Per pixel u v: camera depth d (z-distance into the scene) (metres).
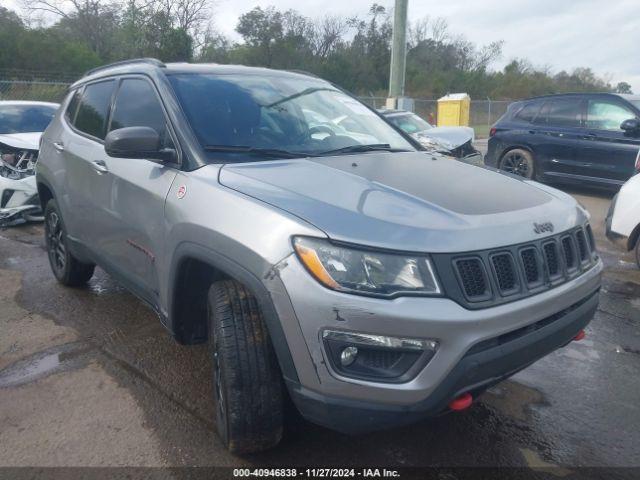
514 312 2.37
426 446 2.98
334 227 2.31
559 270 2.69
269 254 2.36
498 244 2.43
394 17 13.19
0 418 3.19
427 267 2.26
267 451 2.89
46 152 4.98
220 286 2.74
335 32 45.03
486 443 3.01
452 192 2.80
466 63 54.34
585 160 9.58
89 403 3.34
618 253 6.64
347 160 3.24
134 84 3.86
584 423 3.21
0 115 8.62
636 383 3.67
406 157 3.50
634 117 9.06
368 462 2.84
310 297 2.24
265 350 2.59
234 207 2.61
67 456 2.87
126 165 3.55
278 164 3.05
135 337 4.20
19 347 4.05
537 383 3.66
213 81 3.68
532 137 10.30
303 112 3.75
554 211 2.84
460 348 2.24
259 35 40.12
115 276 3.87
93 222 4.04
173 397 3.40
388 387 2.23
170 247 2.97
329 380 2.26
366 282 2.22
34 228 7.54
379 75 44.44
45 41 30.39
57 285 5.30
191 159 3.08
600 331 4.48
